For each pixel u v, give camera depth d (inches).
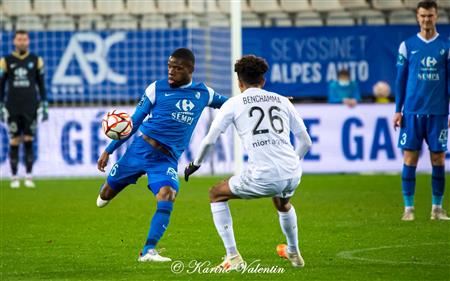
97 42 2425.0
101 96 2428.6
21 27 2640.3
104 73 2425.0
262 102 964.0
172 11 2659.9
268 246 1197.7
